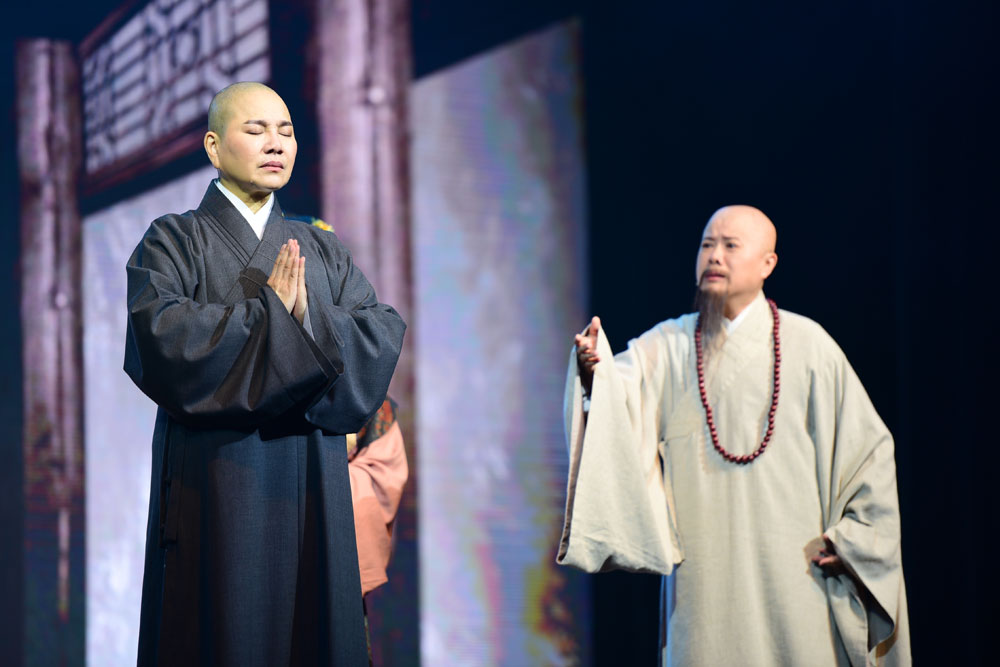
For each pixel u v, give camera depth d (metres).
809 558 6.83
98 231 10.55
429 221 11.14
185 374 4.82
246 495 4.96
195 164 10.64
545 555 11.23
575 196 11.64
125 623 10.35
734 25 10.94
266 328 4.89
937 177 9.18
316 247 5.53
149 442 10.55
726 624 6.77
